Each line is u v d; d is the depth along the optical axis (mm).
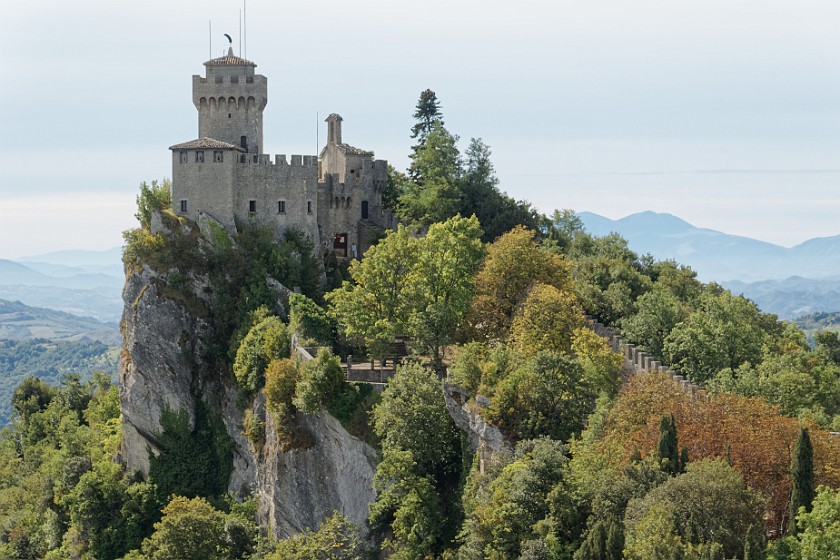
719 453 161000
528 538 164500
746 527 143875
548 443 177750
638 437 169625
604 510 155875
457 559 181625
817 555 135375
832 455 162750
